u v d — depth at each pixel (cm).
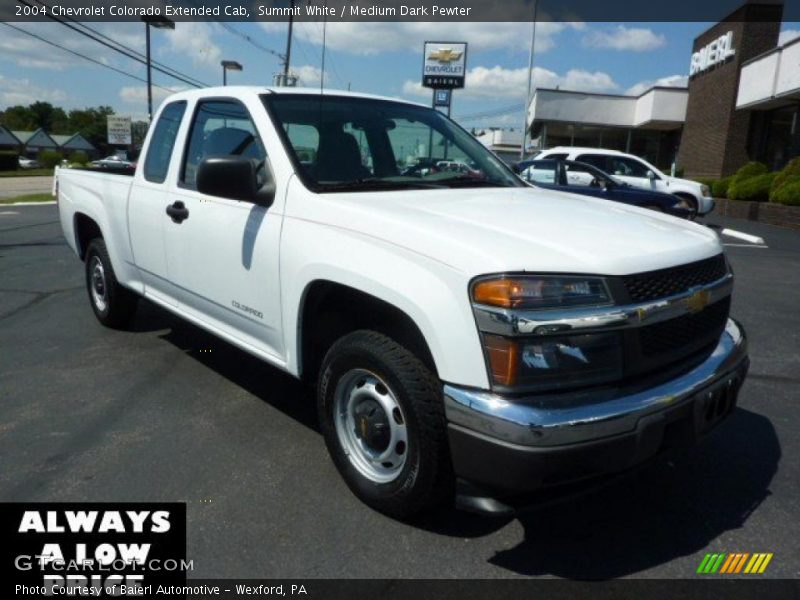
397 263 260
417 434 259
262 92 369
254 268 336
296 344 318
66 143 10775
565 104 3086
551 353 233
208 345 520
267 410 398
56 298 681
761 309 681
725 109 2258
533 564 260
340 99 390
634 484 323
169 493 305
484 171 405
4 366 470
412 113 419
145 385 435
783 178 1584
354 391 294
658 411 244
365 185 337
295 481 317
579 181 1292
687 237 293
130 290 508
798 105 1856
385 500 281
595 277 239
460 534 278
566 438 226
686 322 270
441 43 3600
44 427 371
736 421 397
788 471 337
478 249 241
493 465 232
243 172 319
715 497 312
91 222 543
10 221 1423
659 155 3244
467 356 236
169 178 416
